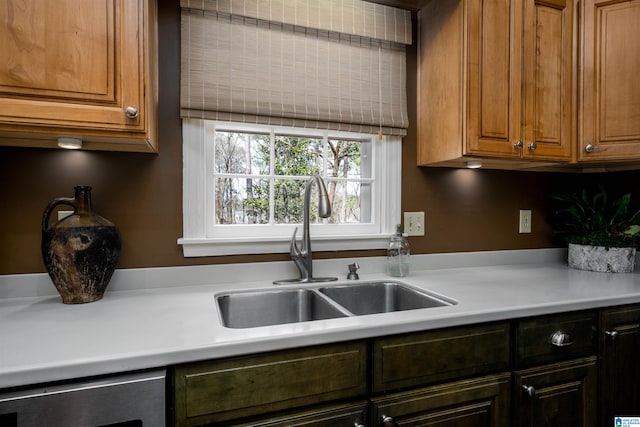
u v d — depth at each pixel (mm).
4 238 1150
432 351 961
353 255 1576
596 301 1156
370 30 1536
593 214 1717
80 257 1043
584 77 1521
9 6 884
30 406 649
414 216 1671
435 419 953
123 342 763
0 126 894
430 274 1580
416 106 1664
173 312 992
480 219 1799
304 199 1389
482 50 1388
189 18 1304
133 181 1281
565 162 1568
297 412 834
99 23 951
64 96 924
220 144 1486
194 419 756
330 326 869
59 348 729
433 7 1546
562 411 1113
